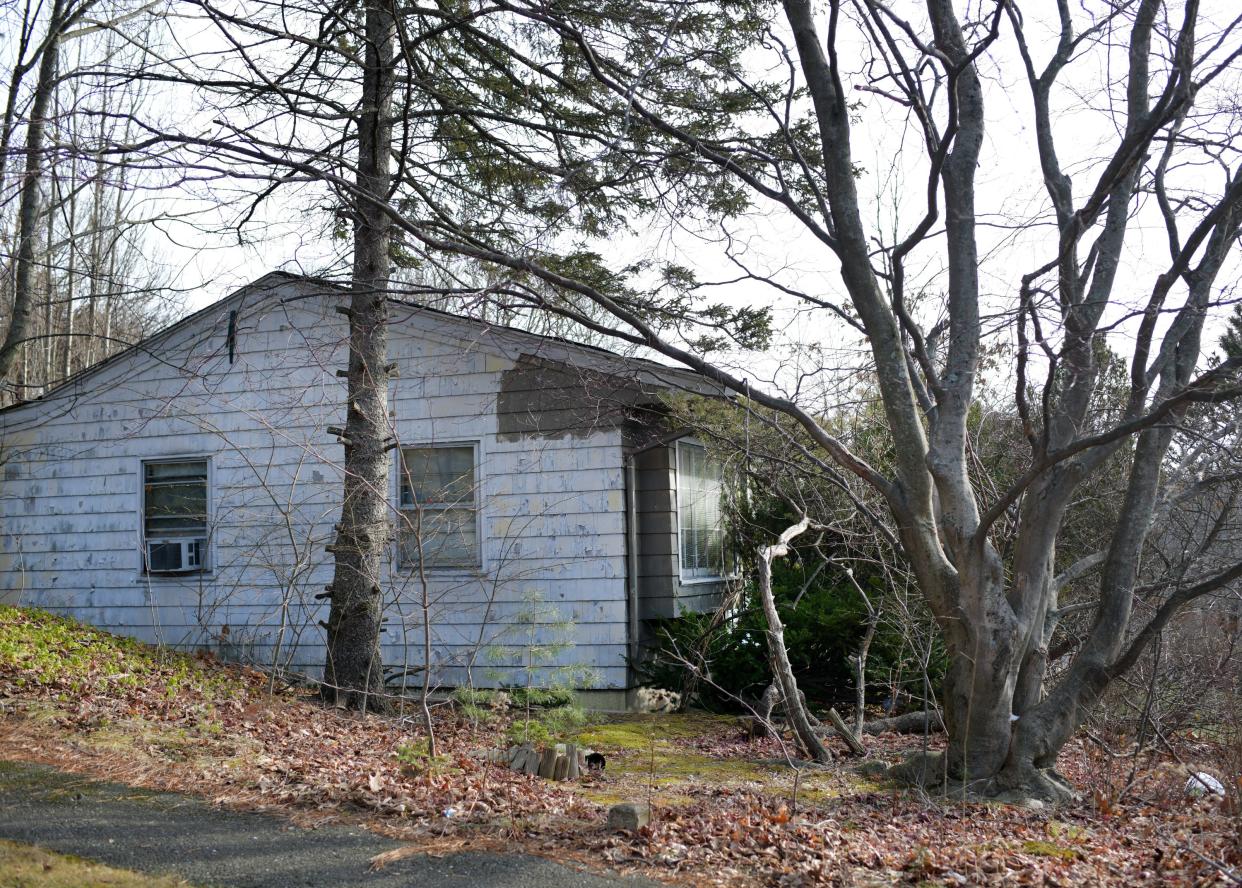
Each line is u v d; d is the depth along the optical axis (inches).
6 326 857.5
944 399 316.2
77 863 206.2
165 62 365.7
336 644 413.1
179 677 401.7
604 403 468.1
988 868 223.9
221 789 265.6
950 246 323.0
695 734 406.9
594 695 464.8
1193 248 277.6
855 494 390.9
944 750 321.1
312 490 509.7
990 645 303.4
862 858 229.0
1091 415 399.9
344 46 439.2
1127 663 309.1
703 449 559.2
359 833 235.6
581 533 473.7
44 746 292.0
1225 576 299.1
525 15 358.0
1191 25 276.2
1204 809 308.7
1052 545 321.7
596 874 213.0
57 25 434.6
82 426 549.3
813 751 357.4
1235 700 389.7
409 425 498.0
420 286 357.7
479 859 219.9
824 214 353.1
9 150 310.7
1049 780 309.6
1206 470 353.1
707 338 406.6
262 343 520.7
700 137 406.9
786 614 464.8
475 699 392.5
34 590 547.5
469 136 447.2
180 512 533.3
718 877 213.5
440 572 486.0
